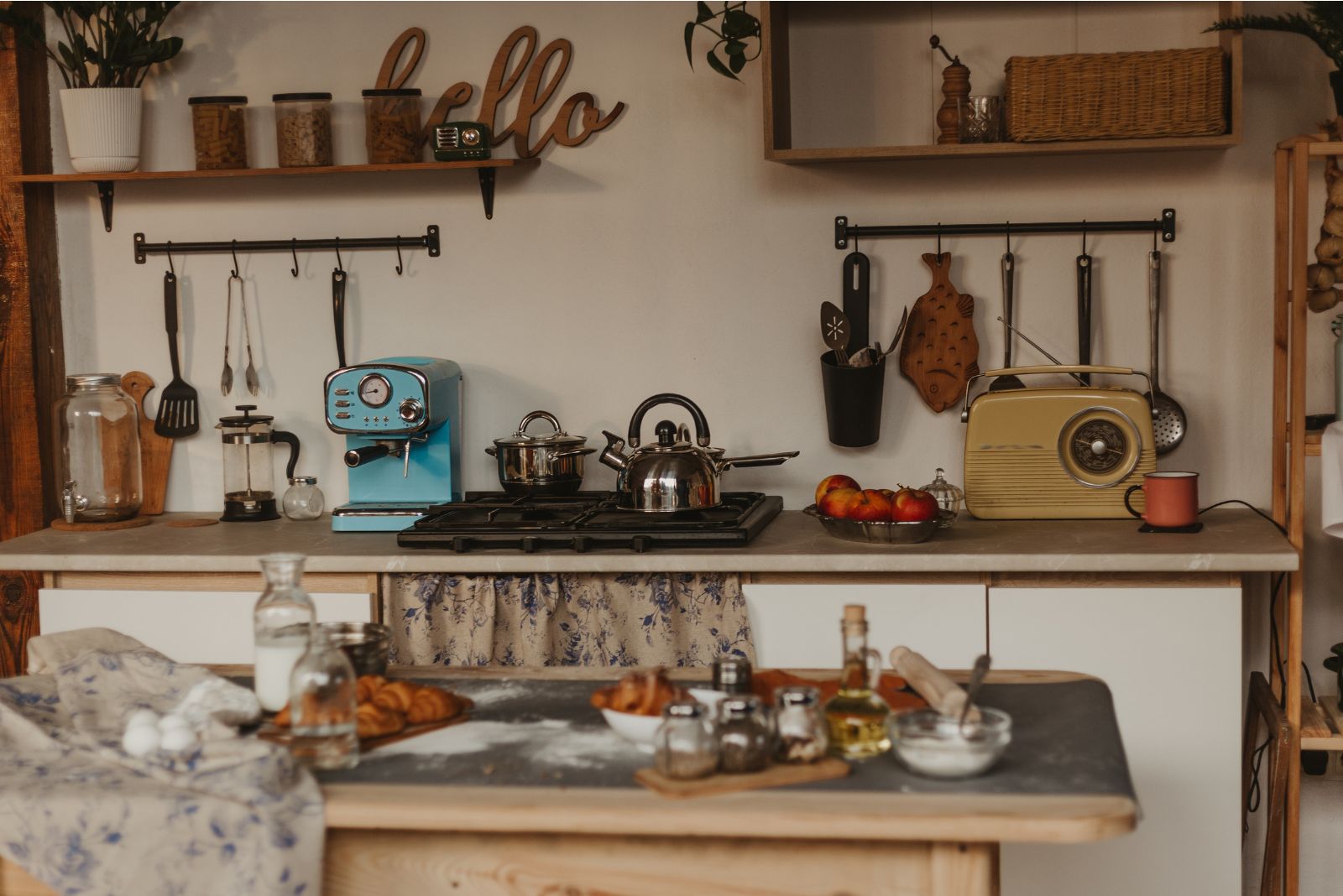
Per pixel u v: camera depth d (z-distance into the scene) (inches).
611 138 132.2
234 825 56.5
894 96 128.3
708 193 131.4
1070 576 107.0
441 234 135.6
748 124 130.1
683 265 132.3
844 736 62.4
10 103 134.4
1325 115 122.5
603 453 118.8
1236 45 113.4
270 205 137.4
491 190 133.5
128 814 57.4
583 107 132.0
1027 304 128.1
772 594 108.9
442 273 135.8
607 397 134.7
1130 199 125.7
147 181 138.3
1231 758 105.2
